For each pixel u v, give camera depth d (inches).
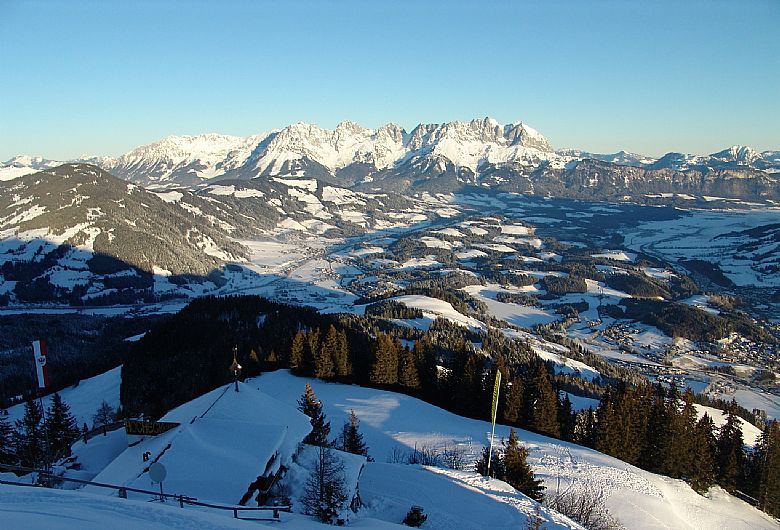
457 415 2787.9
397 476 1727.4
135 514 816.3
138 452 1446.9
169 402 2770.7
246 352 3469.5
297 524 1097.4
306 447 1571.1
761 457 2400.3
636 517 1752.0
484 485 1711.4
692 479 2319.1
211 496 1152.8
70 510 799.1
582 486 1925.4
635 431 2485.2
